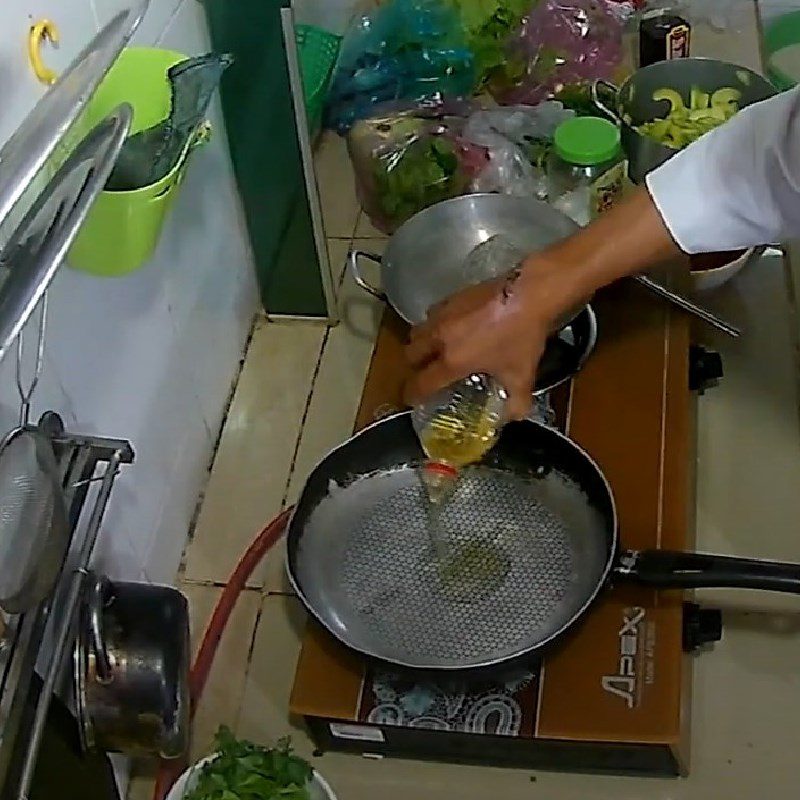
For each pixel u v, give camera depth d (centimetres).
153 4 88
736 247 77
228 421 115
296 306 122
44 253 49
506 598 89
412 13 135
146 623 68
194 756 91
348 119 138
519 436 96
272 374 119
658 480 97
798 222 73
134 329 91
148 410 95
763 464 107
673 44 135
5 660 60
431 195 123
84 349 81
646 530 94
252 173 112
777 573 81
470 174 122
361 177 128
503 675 82
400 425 96
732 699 91
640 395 104
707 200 74
